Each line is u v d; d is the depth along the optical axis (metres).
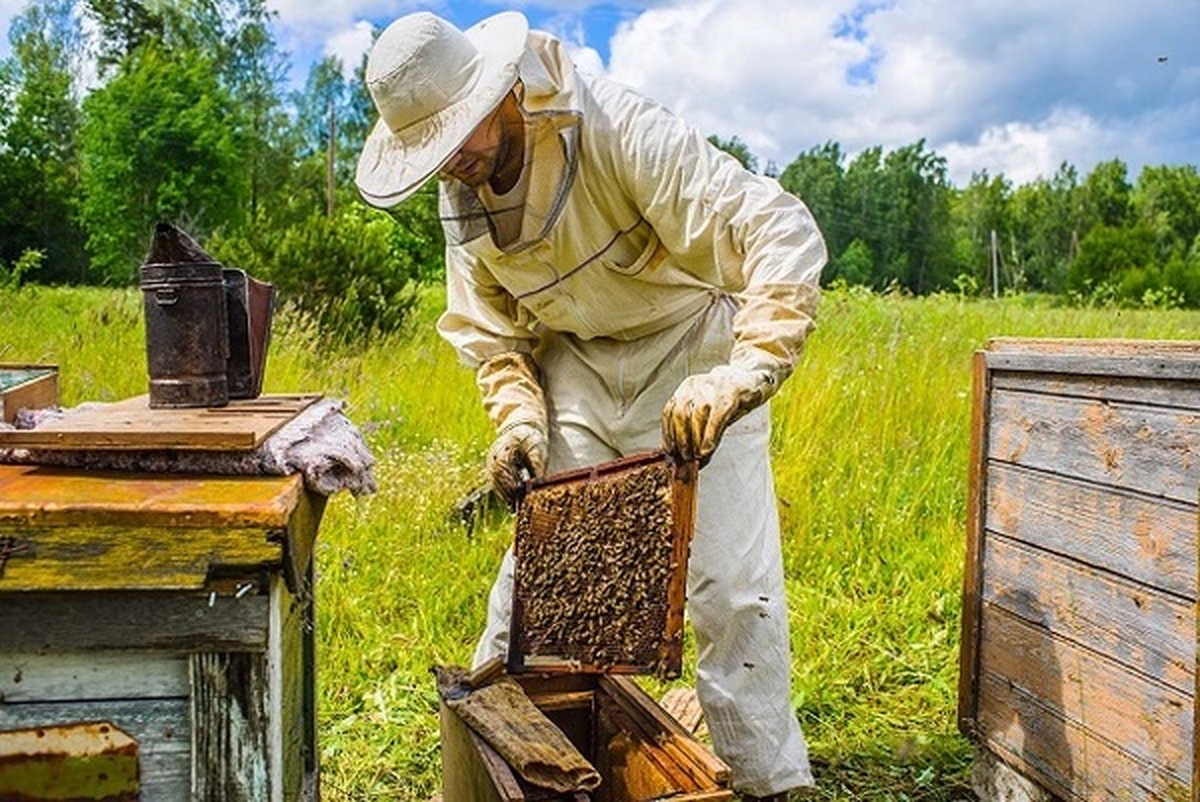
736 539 2.44
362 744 3.02
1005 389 2.67
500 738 1.99
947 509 4.72
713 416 1.92
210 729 1.51
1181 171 72.81
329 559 4.09
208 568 1.45
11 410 2.03
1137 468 2.22
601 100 2.19
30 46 50.62
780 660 2.50
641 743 2.16
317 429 1.95
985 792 2.76
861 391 5.80
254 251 9.48
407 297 10.08
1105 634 2.31
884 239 81.81
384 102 2.01
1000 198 82.94
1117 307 11.38
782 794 2.51
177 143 38.38
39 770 1.51
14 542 1.43
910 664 3.53
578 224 2.26
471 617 3.81
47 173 39.28
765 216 2.14
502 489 2.46
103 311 8.21
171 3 50.41
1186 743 2.09
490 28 2.15
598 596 2.07
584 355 2.60
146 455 1.68
